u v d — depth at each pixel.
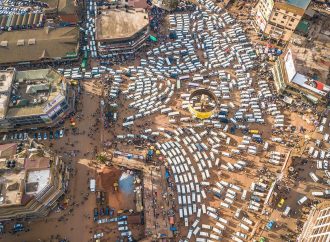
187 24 159.88
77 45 144.75
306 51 139.12
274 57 149.38
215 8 165.25
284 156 125.50
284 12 139.75
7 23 153.75
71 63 146.62
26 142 111.50
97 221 112.69
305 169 122.31
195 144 126.75
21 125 126.75
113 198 116.81
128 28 145.50
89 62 148.00
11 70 129.75
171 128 131.38
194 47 152.75
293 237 109.88
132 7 153.50
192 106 132.62
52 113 125.69
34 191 98.88
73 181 120.31
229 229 111.44
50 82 128.25
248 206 115.50
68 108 132.38
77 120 133.38
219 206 115.50
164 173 120.25
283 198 116.19
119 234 111.25
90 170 122.56
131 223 112.25
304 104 136.50
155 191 116.69
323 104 134.62
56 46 142.50
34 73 130.88
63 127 131.62
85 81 143.00
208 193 117.81
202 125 131.38
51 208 113.75
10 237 110.38
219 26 159.00
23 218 111.94
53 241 109.81
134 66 147.00
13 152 105.81
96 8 157.38
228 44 153.25
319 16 160.50
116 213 114.56
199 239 108.81
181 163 122.88
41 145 116.44
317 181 119.75
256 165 123.69
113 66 147.12
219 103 136.50
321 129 130.38
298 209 114.69
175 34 156.12
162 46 152.12
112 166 121.94
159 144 127.00
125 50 148.62
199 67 145.88
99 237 110.31
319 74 130.88
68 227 112.31
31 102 123.56
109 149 126.44
